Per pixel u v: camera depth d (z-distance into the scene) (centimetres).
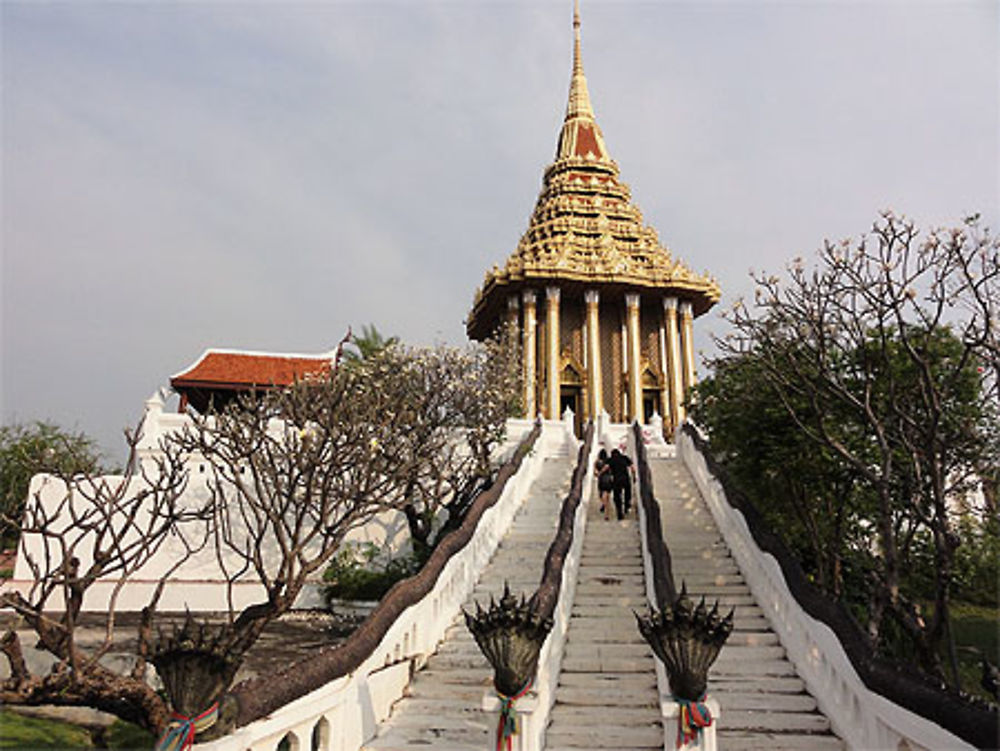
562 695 902
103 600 1847
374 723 848
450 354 2136
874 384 1054
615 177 5178
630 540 1523
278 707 646
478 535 1450
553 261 4269
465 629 1191
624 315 4622
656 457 2377
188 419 2366
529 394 3578
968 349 881
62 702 778
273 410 1455
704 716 654
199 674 534
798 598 982
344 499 1220
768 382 1166
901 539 1197
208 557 1948
